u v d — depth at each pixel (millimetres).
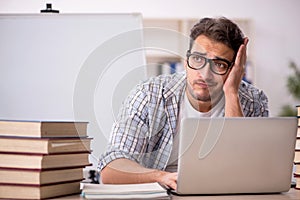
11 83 2064
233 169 1537
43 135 1405
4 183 1402
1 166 1415
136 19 2029
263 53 5926
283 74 5934
